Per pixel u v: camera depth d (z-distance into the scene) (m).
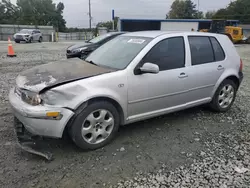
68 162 3.07
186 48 4.15
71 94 3.03
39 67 3.81
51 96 2.97
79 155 3.23
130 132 3.95
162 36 3.96
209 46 4.54
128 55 3.73
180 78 3.98
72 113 3.04
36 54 14.65
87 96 3.09
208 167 3.04
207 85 4.45
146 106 3.73
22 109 2.99
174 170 2.96
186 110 5.03
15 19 83.50
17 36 27.20
